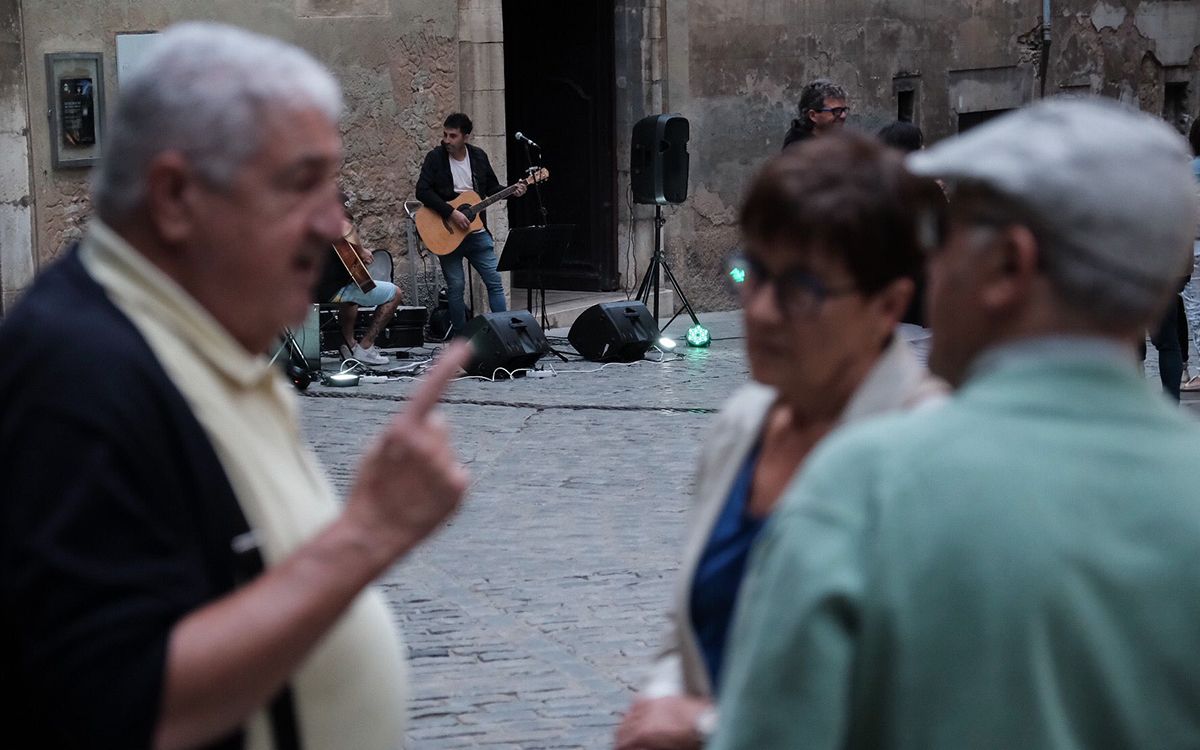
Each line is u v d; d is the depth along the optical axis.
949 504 2.01
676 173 17.59
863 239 2.65
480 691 6.77
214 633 2.28
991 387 2.11
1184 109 27.08
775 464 2.87
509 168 21.52
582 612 7.86
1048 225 2.09
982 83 24.12
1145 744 1.99
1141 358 7.21
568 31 20.83
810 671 2.01
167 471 2.37
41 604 2.23
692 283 21.31
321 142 2.54
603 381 15.05
